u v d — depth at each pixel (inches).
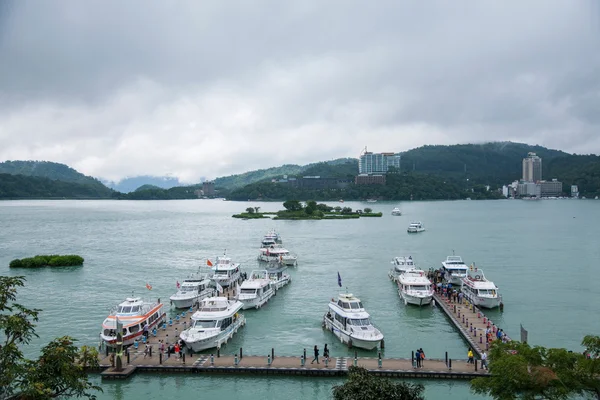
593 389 1628.9
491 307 3762.3
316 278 5093.5
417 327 3316.9
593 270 5457.7
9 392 1304.1
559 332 3277.6
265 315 3636.8
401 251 7116.1
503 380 1672.0
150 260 6304.1
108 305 3956.7
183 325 3262.8
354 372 1662.2
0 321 1267.2
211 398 2276.1
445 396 2261.3
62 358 1364.4
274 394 2315.5
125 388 2373.3
